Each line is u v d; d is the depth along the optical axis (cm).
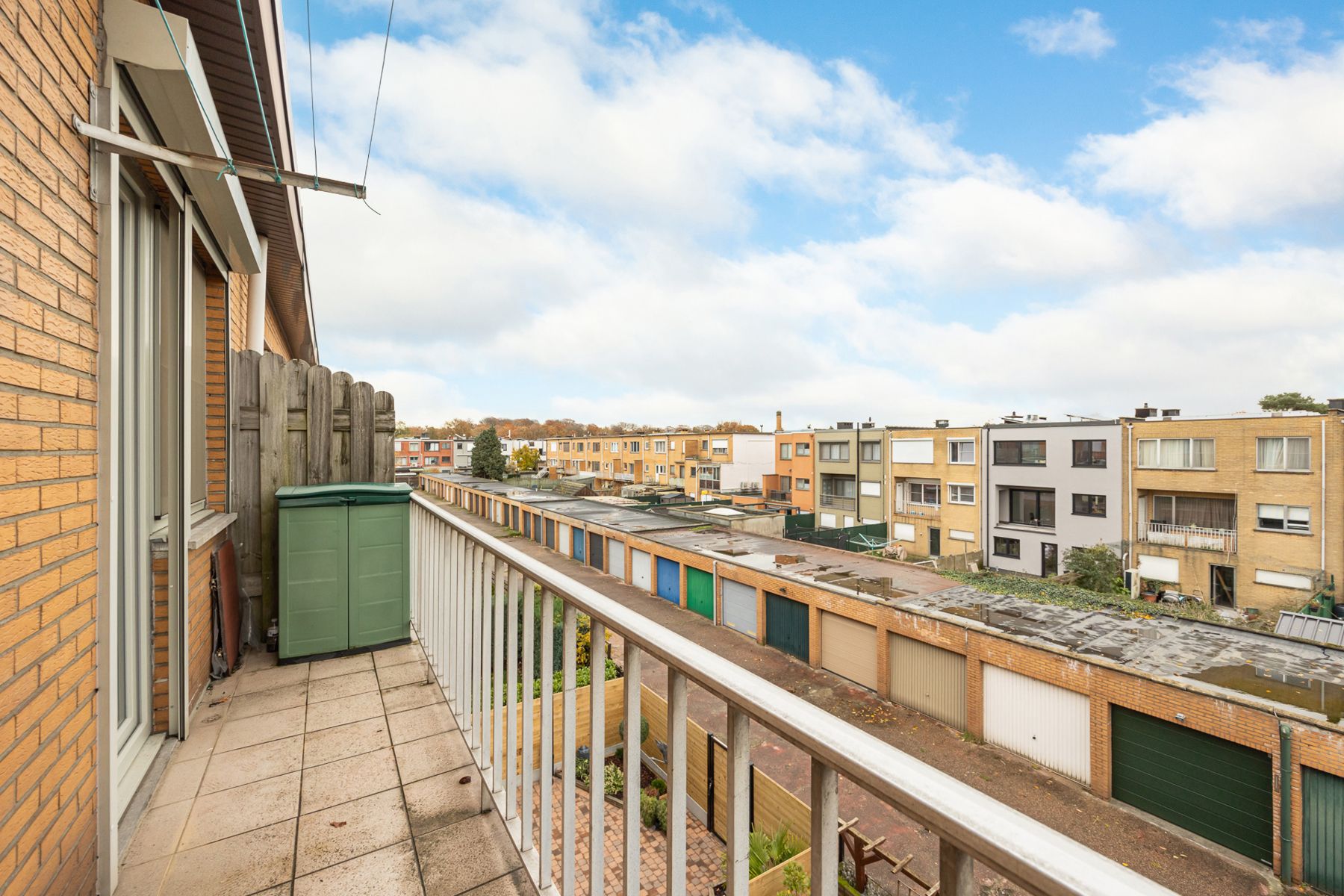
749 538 2033
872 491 2730
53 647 141
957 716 1088
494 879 172
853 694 1228
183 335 258
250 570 377
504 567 183
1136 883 39
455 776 222
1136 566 1867
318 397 408
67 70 153
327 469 410
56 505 143
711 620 1691
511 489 3909
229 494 357
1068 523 2045
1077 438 2020
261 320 609
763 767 903
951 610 1148
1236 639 992
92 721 161
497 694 186
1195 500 1828
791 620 1424
